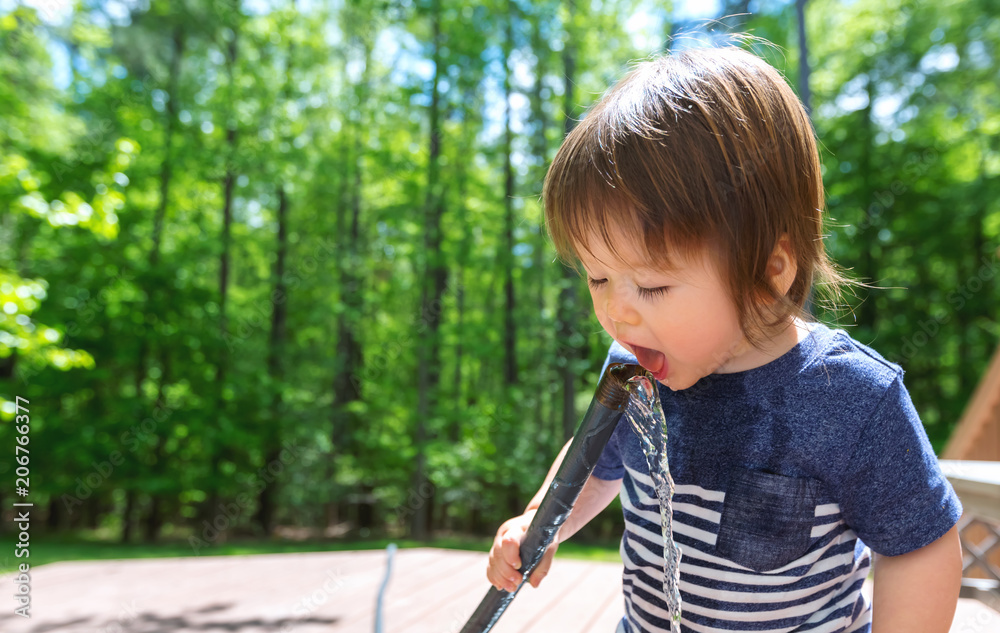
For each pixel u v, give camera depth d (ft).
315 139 49.11
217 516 45.80
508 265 44.42
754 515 2.61
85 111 42.01
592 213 2.29
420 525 44.78
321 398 50.44
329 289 49.14
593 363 43.42
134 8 44.57
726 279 2.24
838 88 45.75
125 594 12.39
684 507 2.75
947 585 2.50
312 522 56.13
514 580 2.97
